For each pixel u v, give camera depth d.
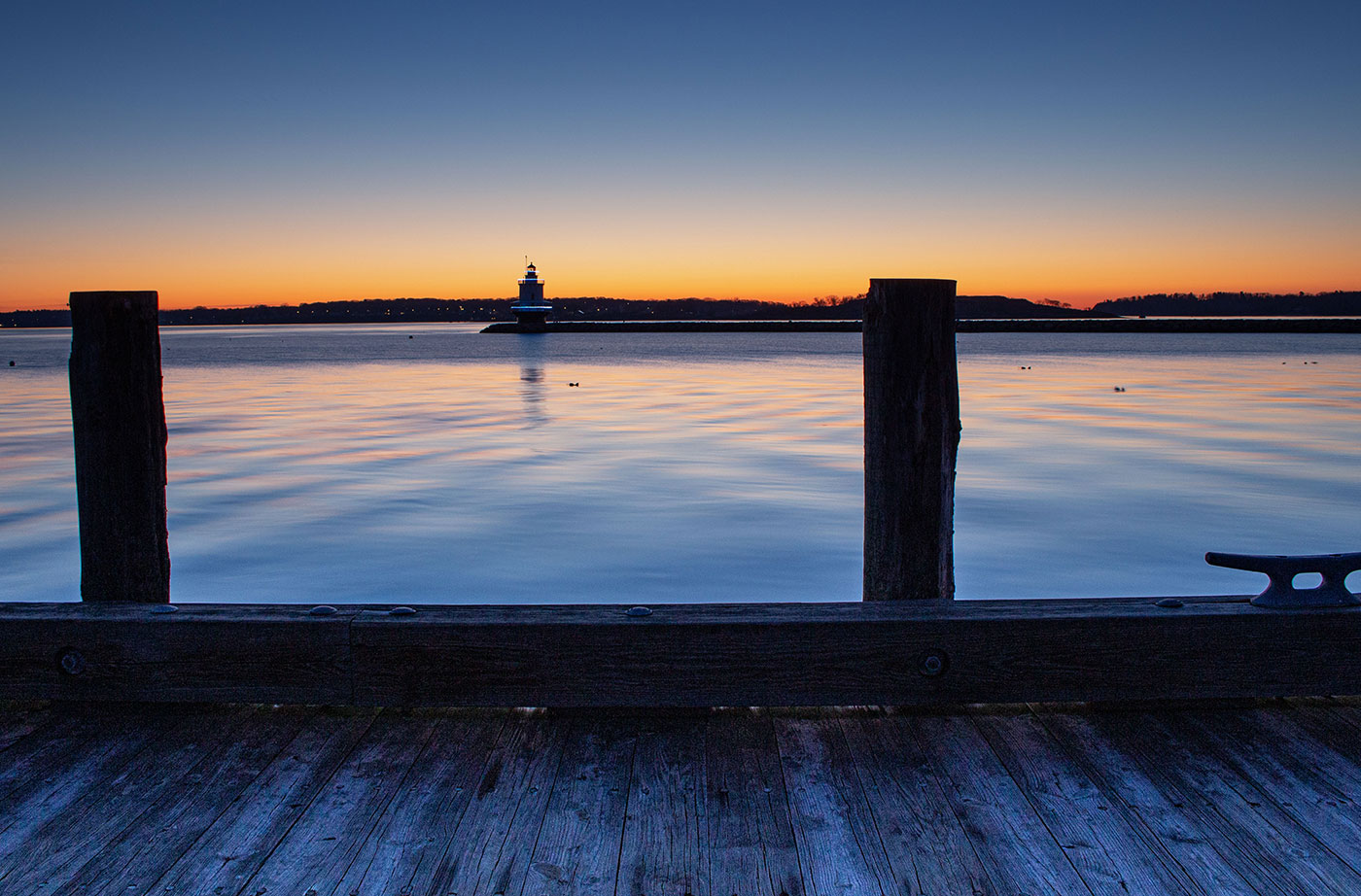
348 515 10.20
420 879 2.16
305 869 2.19
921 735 2.88
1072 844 2.29
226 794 2.54
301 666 2.97
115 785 2.58
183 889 2.11
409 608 3.10
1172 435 16.47
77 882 2.13
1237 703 3.05
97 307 3.16
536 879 2.16
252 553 8.65
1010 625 2.92
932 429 3.11
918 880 2.15
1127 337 97.06
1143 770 2.65
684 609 3.08
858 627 2.92
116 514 3.24
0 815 2.43
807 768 2.69
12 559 8.52
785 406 22.86
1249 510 10.26
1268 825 2.36
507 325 183.88
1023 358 51.25
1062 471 12.69
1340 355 53.50
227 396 27.75
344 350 81.94
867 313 3.12
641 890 2.12
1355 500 10.72
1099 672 2.94
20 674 3.01
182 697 3.00
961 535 9.19
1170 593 7.47
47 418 20.97
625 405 23.48
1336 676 2.96
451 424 19.31
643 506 10.59
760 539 9.08
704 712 3.05
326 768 2.69
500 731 2.93
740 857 2.25
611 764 2.71
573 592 7.50
